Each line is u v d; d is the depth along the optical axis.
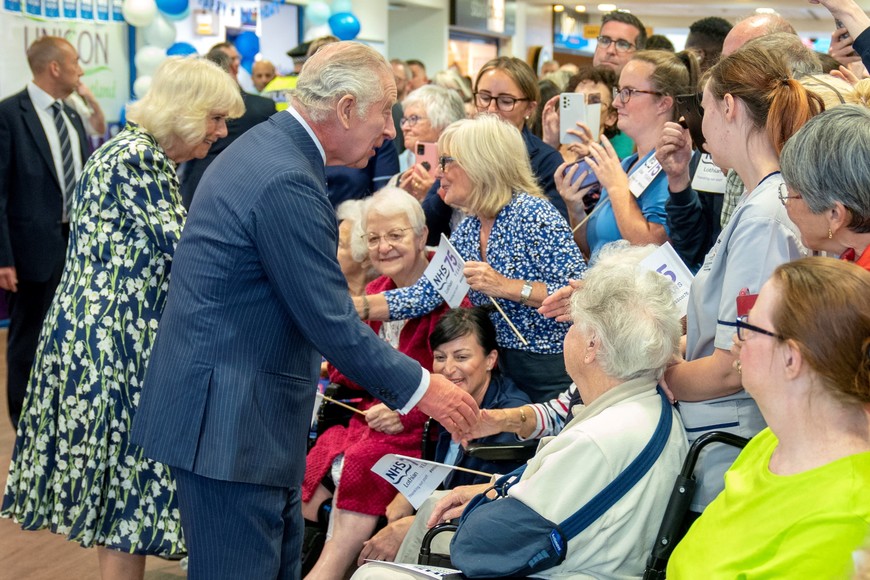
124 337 2.65
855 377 1.43
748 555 1.52
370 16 11.01
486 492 2.16
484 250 3.04
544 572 1.93
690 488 1.88
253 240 2.07
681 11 16.62
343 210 3.60
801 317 1.45
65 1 7.14
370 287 3.44
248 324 2.11
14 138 4.61
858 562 1.39
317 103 2.14
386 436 2.99
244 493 2.14
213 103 2.74
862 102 1.98
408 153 5.70
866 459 1.45
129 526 2.67
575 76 4.41
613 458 1.89
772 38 2.31
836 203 1.70
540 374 2.88
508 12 14.52
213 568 2.18
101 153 2.70
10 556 3.50
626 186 3.08
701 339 2.03
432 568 2.05
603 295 1.98
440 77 6.14
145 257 2.67
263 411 2.13
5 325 7.20
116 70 7.68
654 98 3.12
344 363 2.14
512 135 2.96
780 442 1.55
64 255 4.81
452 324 2.82
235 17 8.64
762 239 1.87
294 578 2.40
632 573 1.93
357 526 2.99
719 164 2.04
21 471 2.78
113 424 2.65
